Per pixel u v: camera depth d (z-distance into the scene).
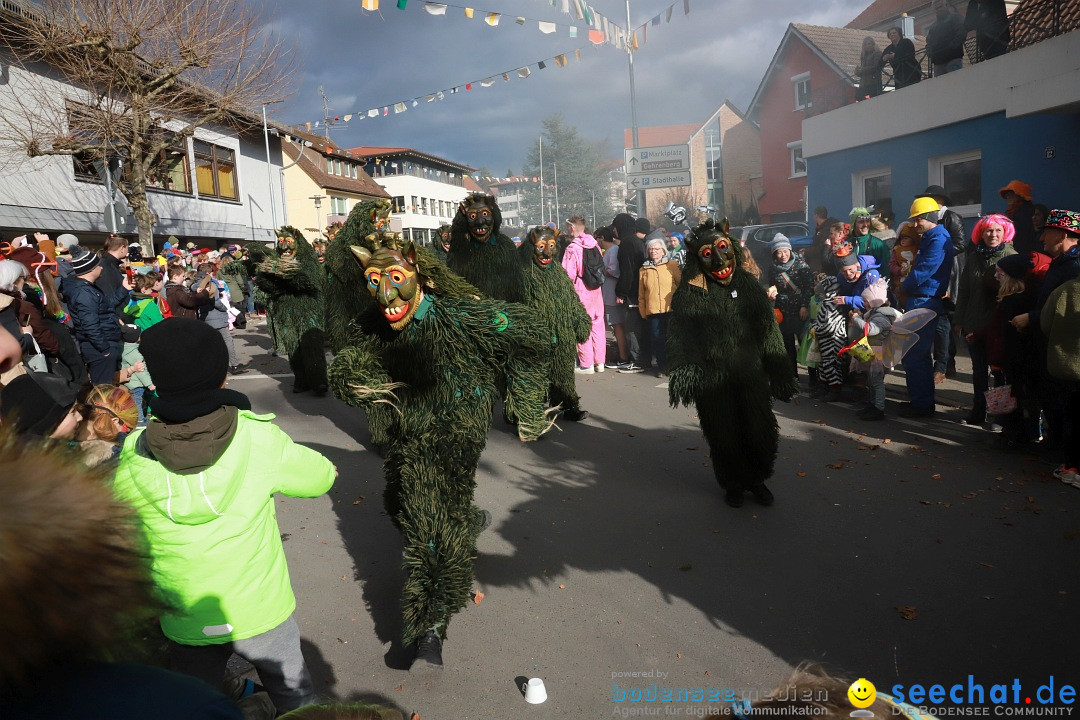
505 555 4.52
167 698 0.98
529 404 3.86
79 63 16.14
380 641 3.62
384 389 3.62
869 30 25.84
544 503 5.37
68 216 17.70
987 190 12.58
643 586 4.08
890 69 15.62
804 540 4.57
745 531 4.75
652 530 4.82
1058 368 4.96
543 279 7.13
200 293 10.55
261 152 29.67
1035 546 4.32
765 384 5.07
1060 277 5.18
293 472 2.44
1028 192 8.98
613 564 4.36
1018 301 5.73
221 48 17.11
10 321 5.07
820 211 14.55
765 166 30.36
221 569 2.29
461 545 3.46
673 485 5.67
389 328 3.70
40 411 2.75
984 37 12.18
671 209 11.36
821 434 6.77
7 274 5.04
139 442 2.29
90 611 0.94
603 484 5.74
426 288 3.67
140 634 1.06
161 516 2.21
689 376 5.00
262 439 2.37
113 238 7.92
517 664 3.39
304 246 9.19
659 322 9.75
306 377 9.28
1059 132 11.23
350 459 6.58
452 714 3.05
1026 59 11.30
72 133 16.48
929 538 4.51
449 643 3.58
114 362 7.40
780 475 5.76
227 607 2.31
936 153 13.61
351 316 6.98
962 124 12.94
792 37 26.77
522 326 3.71
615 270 10.52
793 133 28.33
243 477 2.30
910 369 7.11
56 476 0.99
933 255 7.02
